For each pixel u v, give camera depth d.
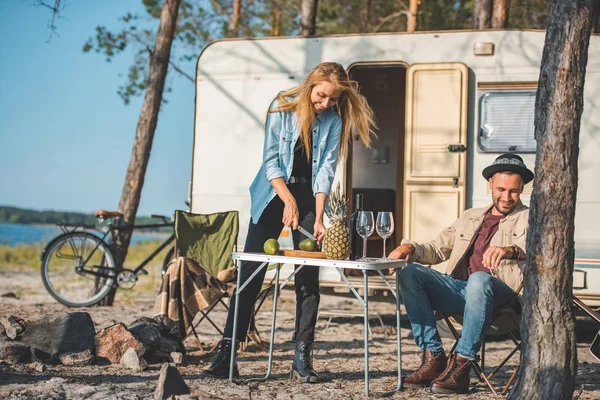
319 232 3.97
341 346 5.56
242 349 5.17
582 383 4.30
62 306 7.40
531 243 3.39
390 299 6.60
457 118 6.32
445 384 3.82
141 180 8.06
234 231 5.52
